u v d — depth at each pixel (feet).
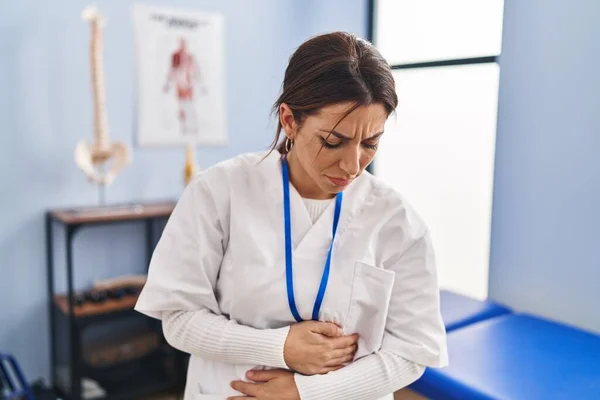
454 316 7.24
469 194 8.80
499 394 5.09
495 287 8.29
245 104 9.68
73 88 7.93
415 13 9.74
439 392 5.44
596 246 6.98
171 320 3.05
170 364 8.43
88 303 7.72
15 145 7.59
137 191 8.69
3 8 7.31
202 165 9.32
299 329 2.93
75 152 7.85
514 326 6.91
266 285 3.01
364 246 3.11
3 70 7.39
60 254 8.13
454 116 8.94
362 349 3.11
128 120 8.47
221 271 3.14
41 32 7.61
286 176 3.19
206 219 3.08
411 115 9.69
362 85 2.45
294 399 2.87
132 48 8.38
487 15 8.39
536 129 7.53
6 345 7.82
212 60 9.17
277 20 9.83
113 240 8.59
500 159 8.05
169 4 8.64
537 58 7.43
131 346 8.26
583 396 5.03
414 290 3.13
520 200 7.83
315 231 3.12
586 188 7.02
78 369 7.37
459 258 9.02
